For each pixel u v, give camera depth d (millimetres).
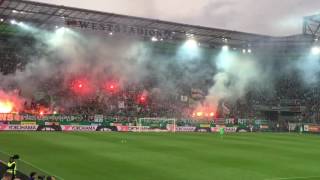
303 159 32812
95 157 29766
